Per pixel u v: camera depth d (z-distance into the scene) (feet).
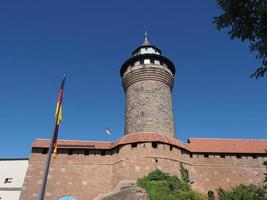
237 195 99.76
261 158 135.03
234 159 133.18
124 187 110.01
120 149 124.47
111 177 122.52
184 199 101.35
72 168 123.75
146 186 107.96
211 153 133.49
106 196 110.01
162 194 104.17
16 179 130.31
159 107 137.08
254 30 32.60
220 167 130.21
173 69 156.04
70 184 119.85
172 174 117.60
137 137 124.77
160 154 119.96
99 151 129.39
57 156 125.80
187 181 120.98
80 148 127.75
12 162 135.23
